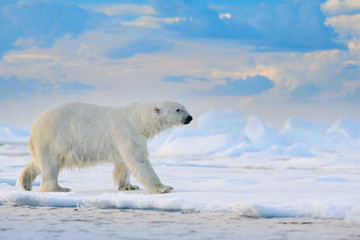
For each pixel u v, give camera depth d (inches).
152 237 489.4
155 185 866.1
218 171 1827.0
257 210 615.5
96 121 902.4
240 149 3629.4
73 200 734.5
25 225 559.8
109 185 1101.7
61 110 908.6
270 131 4977.9
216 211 657.6
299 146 3560.5
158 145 4685.0
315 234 502.6
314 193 827.4
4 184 1066.7
